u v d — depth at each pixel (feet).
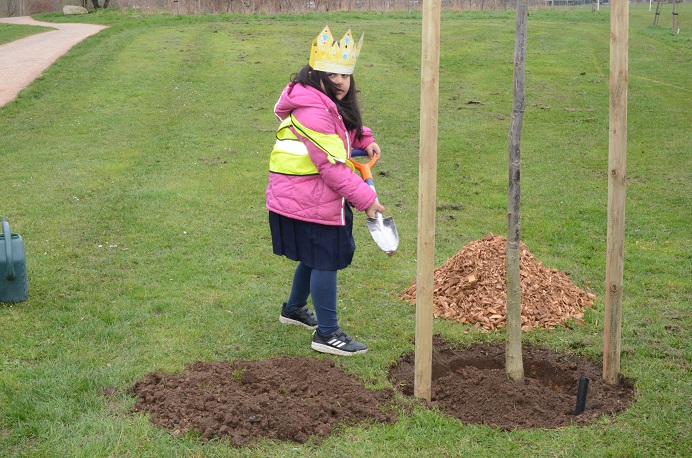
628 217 26.04
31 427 11.69
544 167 33.76
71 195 27.94
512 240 12.84
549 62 61.00
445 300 17.47
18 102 46.50
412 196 29.22
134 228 24.03
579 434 11.69
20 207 26.22
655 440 11.62
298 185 14.02
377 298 18.31
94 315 16.70
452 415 12.48
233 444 11.23
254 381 13.38
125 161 33.76
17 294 17.34
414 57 63.16
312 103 13.43
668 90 51.42
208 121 42.24
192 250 21.98
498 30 76.74
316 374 13.55
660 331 16.12
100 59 59.77
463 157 35.63
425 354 12.75
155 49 64.13
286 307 16.34
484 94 50.57
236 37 70.49
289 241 14.55
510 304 13.10
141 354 14.66
